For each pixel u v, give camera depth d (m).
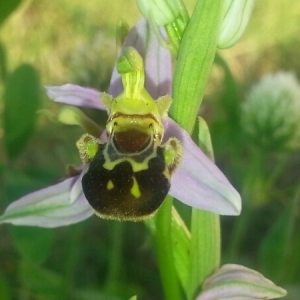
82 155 0.06
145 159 0.06
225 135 0.12
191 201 0.06
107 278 0.12
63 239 0.13
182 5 0.06
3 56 0.10
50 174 0.11
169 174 0.06
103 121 0.10
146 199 0.06
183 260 0.07
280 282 0.10
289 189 0.11
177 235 0.07
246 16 0.06
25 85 0.10
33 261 0.10
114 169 0.06
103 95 0.07
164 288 0.07
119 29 0.07
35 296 0.11
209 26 0.06
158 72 0.07
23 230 0.09
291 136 0.10
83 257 0.12
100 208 0.06
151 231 0.07
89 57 0.13
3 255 0.13
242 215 0.11
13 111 0.10
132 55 0.06
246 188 0.11
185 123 0.06
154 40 0.07
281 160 0.11
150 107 0.06
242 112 0.11
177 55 0.06
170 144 0.06
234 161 0.12
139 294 0.12
